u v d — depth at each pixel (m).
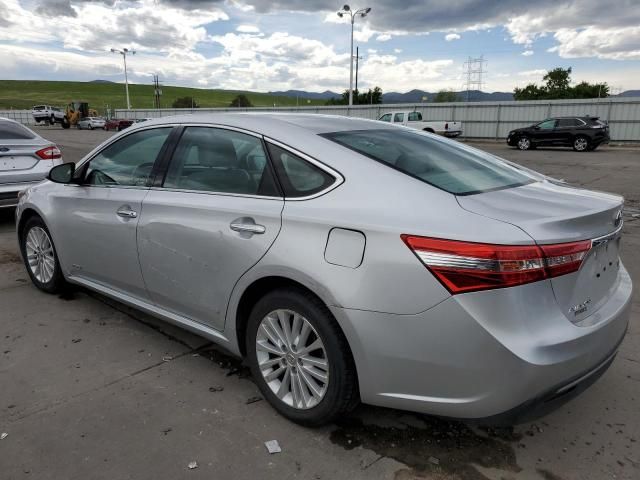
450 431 2.72
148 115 54.69
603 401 3.02
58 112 62.03
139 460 2.47
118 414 2.83
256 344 2.85
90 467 2.42
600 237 2.40
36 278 4.62
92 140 29.25
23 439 2.62
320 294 2.44
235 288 2.85
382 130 3.24
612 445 2.63
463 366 2.18
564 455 2.55
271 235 2.65
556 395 2.26
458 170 2.82
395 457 2.52
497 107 33.25
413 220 2.29
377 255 2.29
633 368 3.39
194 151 3.27
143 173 3.51
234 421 2.79
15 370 3.29
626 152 23.38
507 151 24.16
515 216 2.28
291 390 2.77
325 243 2.45
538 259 2.14
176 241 3.13
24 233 4.71
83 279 4.09
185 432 2.69
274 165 2.82
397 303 2.25
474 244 2.12
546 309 2.21
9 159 6.77
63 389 3.08
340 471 2.42
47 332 3.83
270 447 2.57
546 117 31.72
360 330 2.34
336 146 2.75
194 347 3.64
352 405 2.58
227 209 2.88
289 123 3.03
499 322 2.12
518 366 2.11
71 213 3.96
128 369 3.32
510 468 2.46
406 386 2.33
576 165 17.12
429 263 2.18
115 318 4.10
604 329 2.40
